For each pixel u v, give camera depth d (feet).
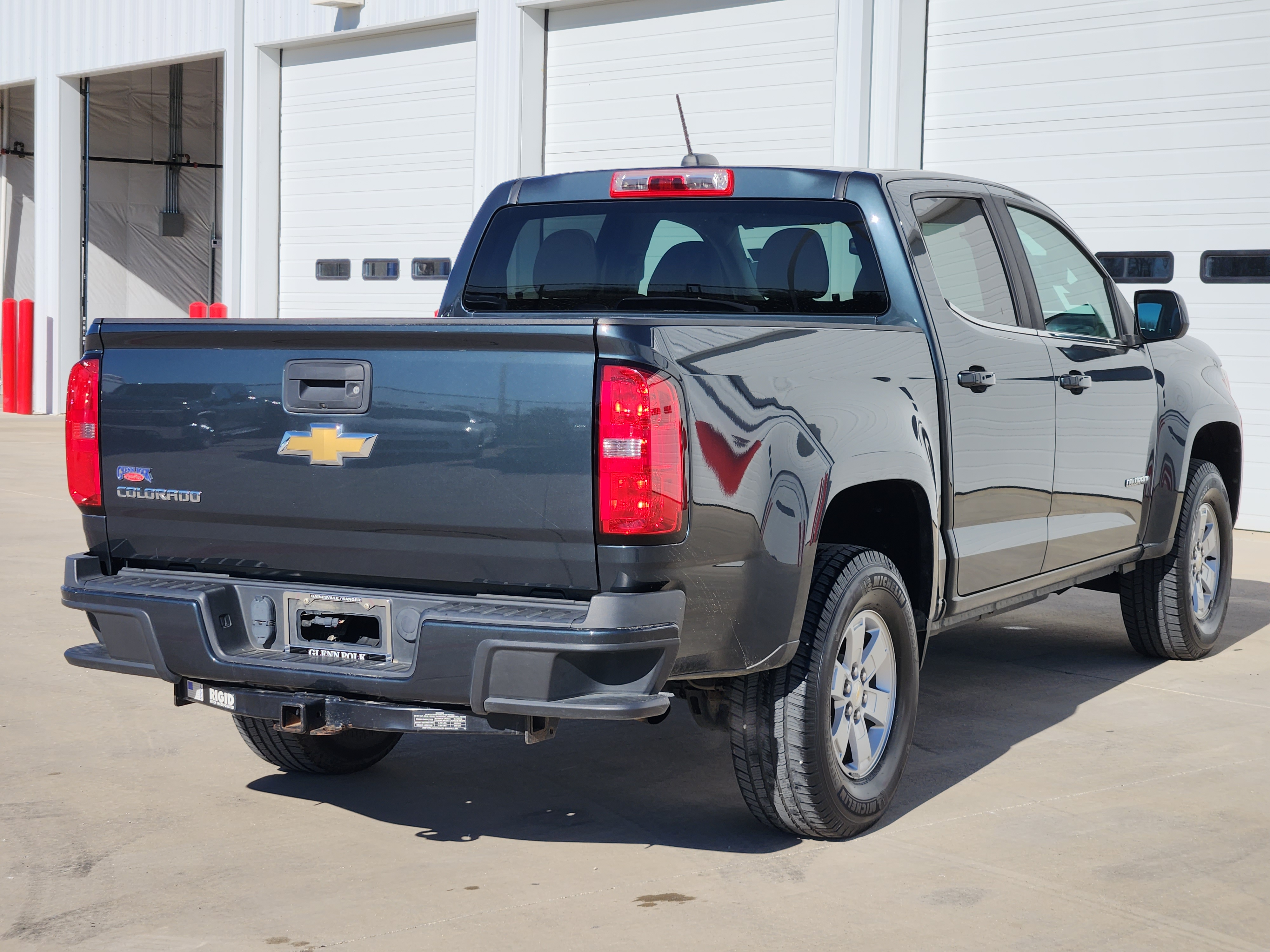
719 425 10.42
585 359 9.91
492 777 14.23
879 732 12.73
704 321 10.75
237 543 11.30
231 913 10.53
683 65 43.70
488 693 10.02
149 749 14.96
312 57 55.36
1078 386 15.99
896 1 37.68
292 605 11.14
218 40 57.26
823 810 11.81
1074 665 19.57
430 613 10.19
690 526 10.12
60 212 64.44
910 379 13.00
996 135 36.81
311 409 10.77
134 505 11.63
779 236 14.43
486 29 47.62
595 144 46.24
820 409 11.60
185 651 11.16
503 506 10.14
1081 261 17.53
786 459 11.10
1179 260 33.94
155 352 11.48
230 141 57.06
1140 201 34.45
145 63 60.34
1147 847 12.17
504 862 11.72
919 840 12.32
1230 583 21.39
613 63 45.47
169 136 76.54
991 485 14.33
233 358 11.11
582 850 12.05
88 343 11.80
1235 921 10.57
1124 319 18.26
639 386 9.83
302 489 10.84
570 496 9.93
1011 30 36.35
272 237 57.11
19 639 19.84
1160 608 19.17
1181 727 16.26
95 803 13.16
